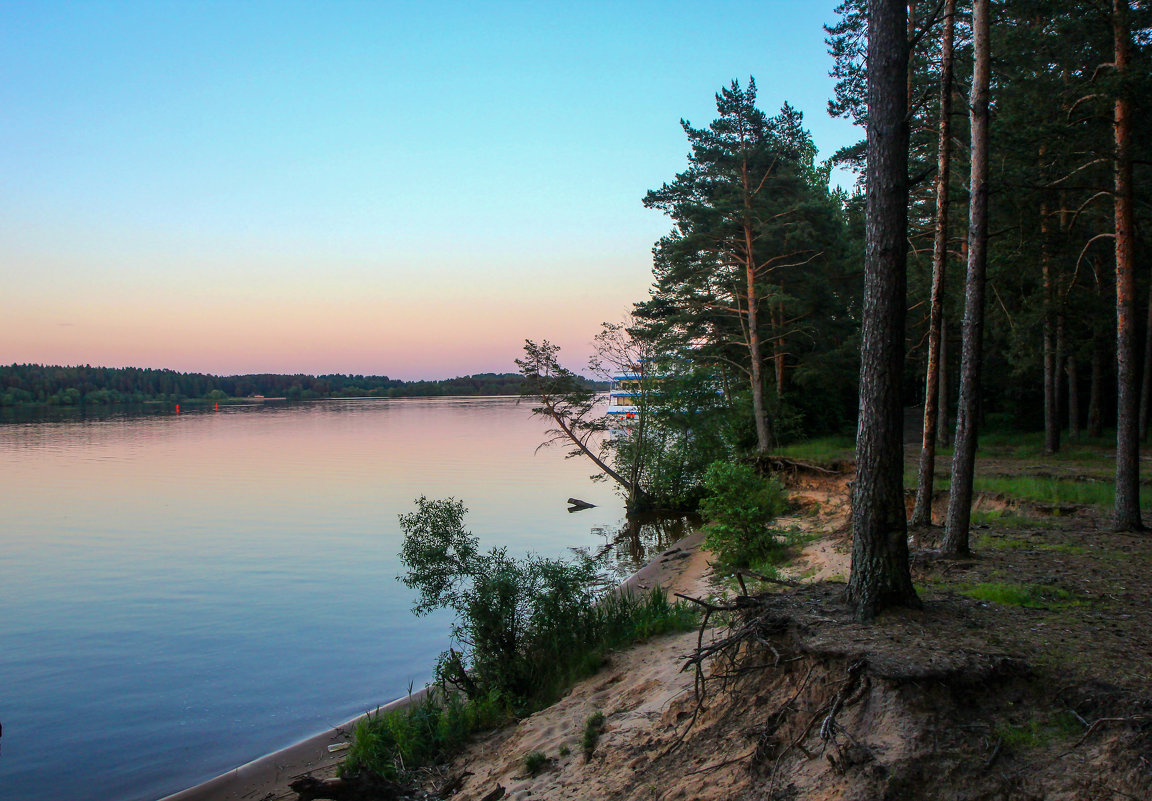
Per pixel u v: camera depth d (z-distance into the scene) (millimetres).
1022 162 14727
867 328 6859
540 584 12352
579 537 27375
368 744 9562
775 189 31562
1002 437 33469
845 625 6516
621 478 33844
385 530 30438
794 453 29266
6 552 26875
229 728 11445
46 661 14867
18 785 9727
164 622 17734
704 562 19656
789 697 6211
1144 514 14242
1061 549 11633
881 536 6801
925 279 25969
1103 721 4871
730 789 5699
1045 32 17172
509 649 11602
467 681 11328
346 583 21438
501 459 62719
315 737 10961
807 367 33906
